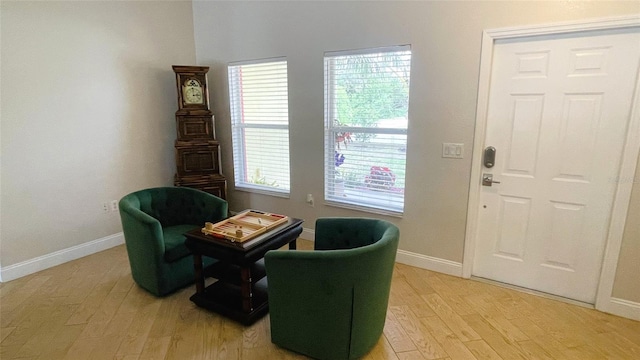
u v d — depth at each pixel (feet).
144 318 7.73
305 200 12.12
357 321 6.12
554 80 7.67
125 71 11.50
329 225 7.74
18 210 9.48
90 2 10.41
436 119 9.08
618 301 7.70
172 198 10.31
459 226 9.31
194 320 7.67
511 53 8.01
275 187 13.05
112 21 10.98
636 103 6.93
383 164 10.41
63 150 10.24
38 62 9.49
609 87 7.18
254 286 8.41
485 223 9.07
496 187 8.74
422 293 8.73
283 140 12.42
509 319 7.66
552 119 7.84
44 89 9.68
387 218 10.46
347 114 10.76
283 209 12.79
